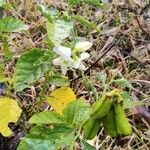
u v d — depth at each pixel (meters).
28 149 0.18
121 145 0.33
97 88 0.37
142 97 0.38
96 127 0.21
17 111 0.26
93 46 0.43
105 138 0.33
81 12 0.47
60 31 0.21
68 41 0.35
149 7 0.46
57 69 0.36
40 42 0.42
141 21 0.45
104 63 0.41
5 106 0.26
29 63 0.22
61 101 0.26
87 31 0.43
